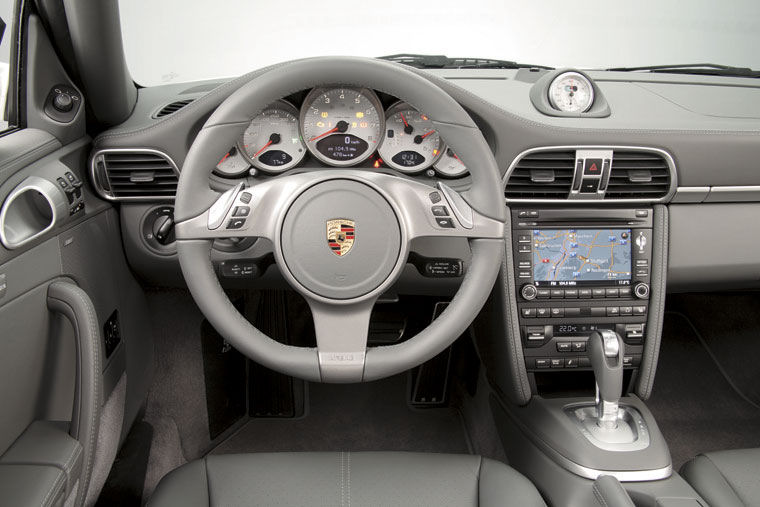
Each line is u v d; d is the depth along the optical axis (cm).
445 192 120
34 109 131
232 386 201
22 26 128
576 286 155
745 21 192
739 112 163
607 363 140
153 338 182
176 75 181
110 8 130
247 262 133
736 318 221
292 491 113
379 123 132
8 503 95
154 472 165
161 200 149
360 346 119
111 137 142
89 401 116
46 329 120
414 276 149
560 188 150
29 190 116
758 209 159
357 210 117
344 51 190
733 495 124
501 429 179
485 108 140
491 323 166
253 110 113
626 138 146
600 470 137
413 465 119
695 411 213
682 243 159
